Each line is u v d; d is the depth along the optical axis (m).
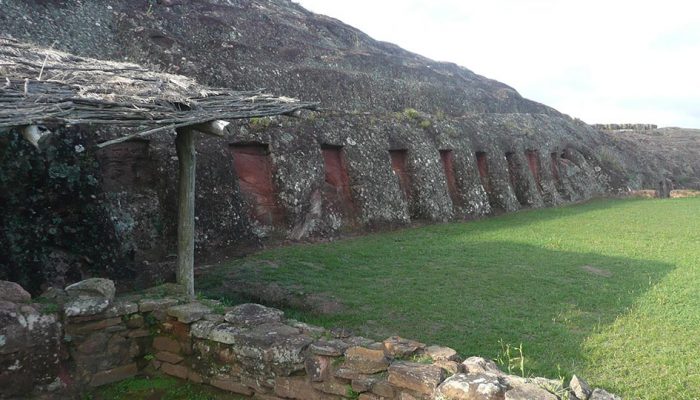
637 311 7.33
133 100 5.71
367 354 4.71
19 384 5.01
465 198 17.30
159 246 9.40
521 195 20.83
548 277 9.17
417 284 8.69
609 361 5.72
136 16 13.66
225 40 15.05
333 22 24.14
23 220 6.76
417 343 5.01
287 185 12.09
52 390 5.23
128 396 5.52
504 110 26.36
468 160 18.06
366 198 13.76
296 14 23.16
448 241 12.55
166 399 5.46
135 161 9.66
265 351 5.16
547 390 4.00
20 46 6.89
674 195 26.09
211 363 5.57
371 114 15.98
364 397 4.61
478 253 11.12
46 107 4.93
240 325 5.54
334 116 14.57
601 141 29.05
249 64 14.62
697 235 13.56
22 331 5.03
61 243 7.09
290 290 8.20
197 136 10.76
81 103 5.29
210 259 9.89
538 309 7.52
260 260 10.00
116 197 9.12
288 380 5.06
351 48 22.00
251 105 6.81
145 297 6.26
